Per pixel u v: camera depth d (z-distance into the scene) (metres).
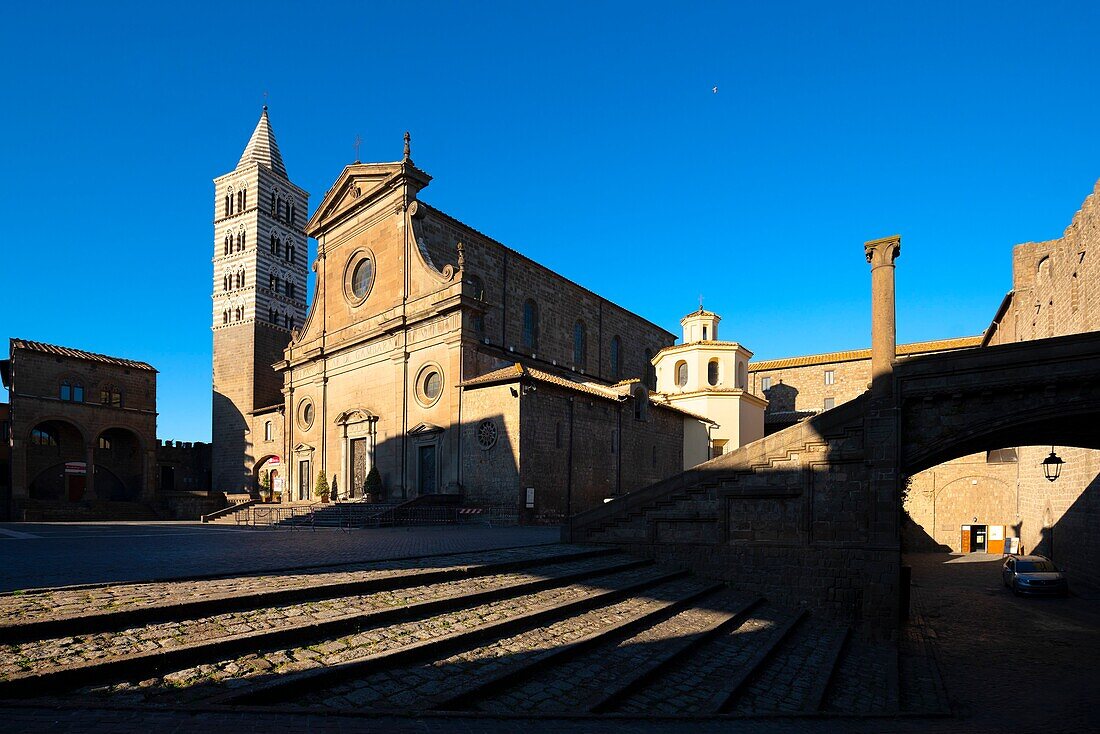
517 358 43.50
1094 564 27.22
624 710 9.12
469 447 34.38
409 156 40.91
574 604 12.94
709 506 20.66
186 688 7.00
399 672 8.54
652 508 21.33
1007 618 21.97
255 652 8.21
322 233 48.25
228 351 61.28
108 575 11.55
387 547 18.44
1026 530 40.38
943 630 20.03
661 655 11.34
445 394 35.81
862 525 18.83
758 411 53.84
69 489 54.47
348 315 44.41
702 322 53.81
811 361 62.84
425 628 10.09
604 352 55.97
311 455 45.88
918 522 47.81
